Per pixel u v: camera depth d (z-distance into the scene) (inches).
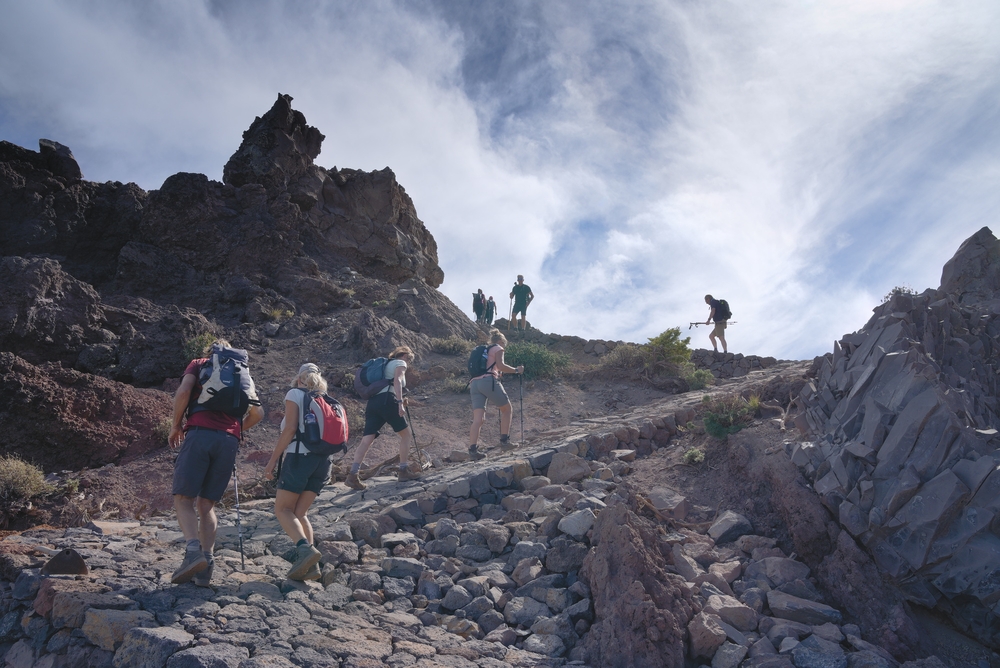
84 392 430.6
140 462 404.5
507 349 624.4
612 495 239.8
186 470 157.1
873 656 152.3
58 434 399.9
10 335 477.1
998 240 433.7
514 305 872.9
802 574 195.2
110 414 434.3
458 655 150.2
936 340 263.7
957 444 194.2
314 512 245.9
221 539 204.7
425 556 212.2
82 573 153.7
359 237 971.3
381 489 280.8
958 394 215.9
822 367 293.0
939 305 275.6
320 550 197.8
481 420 342.0
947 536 180.1
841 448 218.2
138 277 702.5
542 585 188.7
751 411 294.7
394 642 151.0
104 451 408.2
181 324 569.0
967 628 175.5
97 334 526.3
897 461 201.0
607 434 309.7
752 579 197.5
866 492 197.2
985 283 420.8
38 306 498.3
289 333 666.2
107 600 138.9
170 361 540.1
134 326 555.8
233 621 141.6
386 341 607.2
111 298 592.1
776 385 317.4
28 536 188.4
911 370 222.8
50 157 757.3
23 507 321.1
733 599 181.8
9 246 677.9
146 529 213.2
